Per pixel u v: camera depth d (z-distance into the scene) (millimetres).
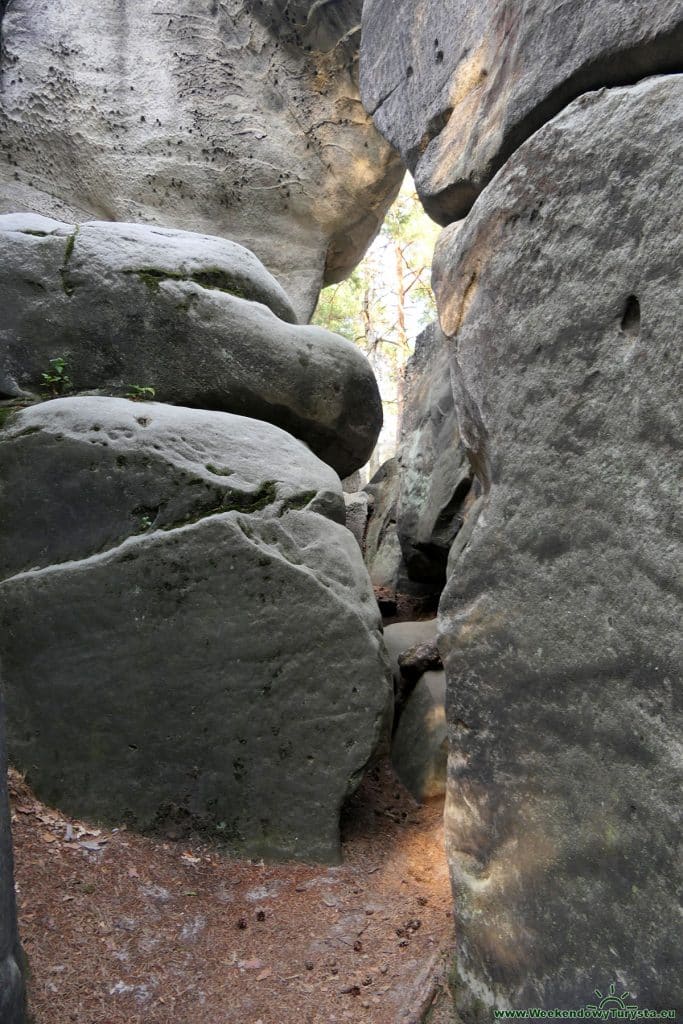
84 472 4859
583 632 2709
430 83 3906
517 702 2953
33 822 4359
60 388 5391
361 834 4762
